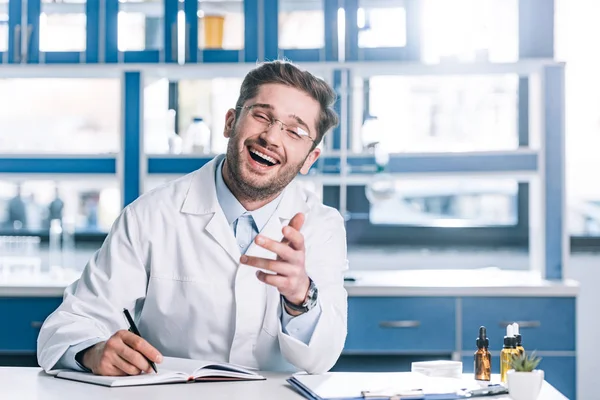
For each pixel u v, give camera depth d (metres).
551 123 3.64
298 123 1.98
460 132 4.05
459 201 4.11
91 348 1.84
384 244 4.12
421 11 3.72
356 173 3.74
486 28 3.84
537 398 1.61
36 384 1.76
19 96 4.13
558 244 3.62
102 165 3.77
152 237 2.09
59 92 4.13
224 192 2.12
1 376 1.86
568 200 4.14
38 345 1.95
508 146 4.05
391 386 1.70
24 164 3.77
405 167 3.72
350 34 3.73
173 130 3.99
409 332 3.34
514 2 3.83
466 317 3.34
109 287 2.04
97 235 4.07
